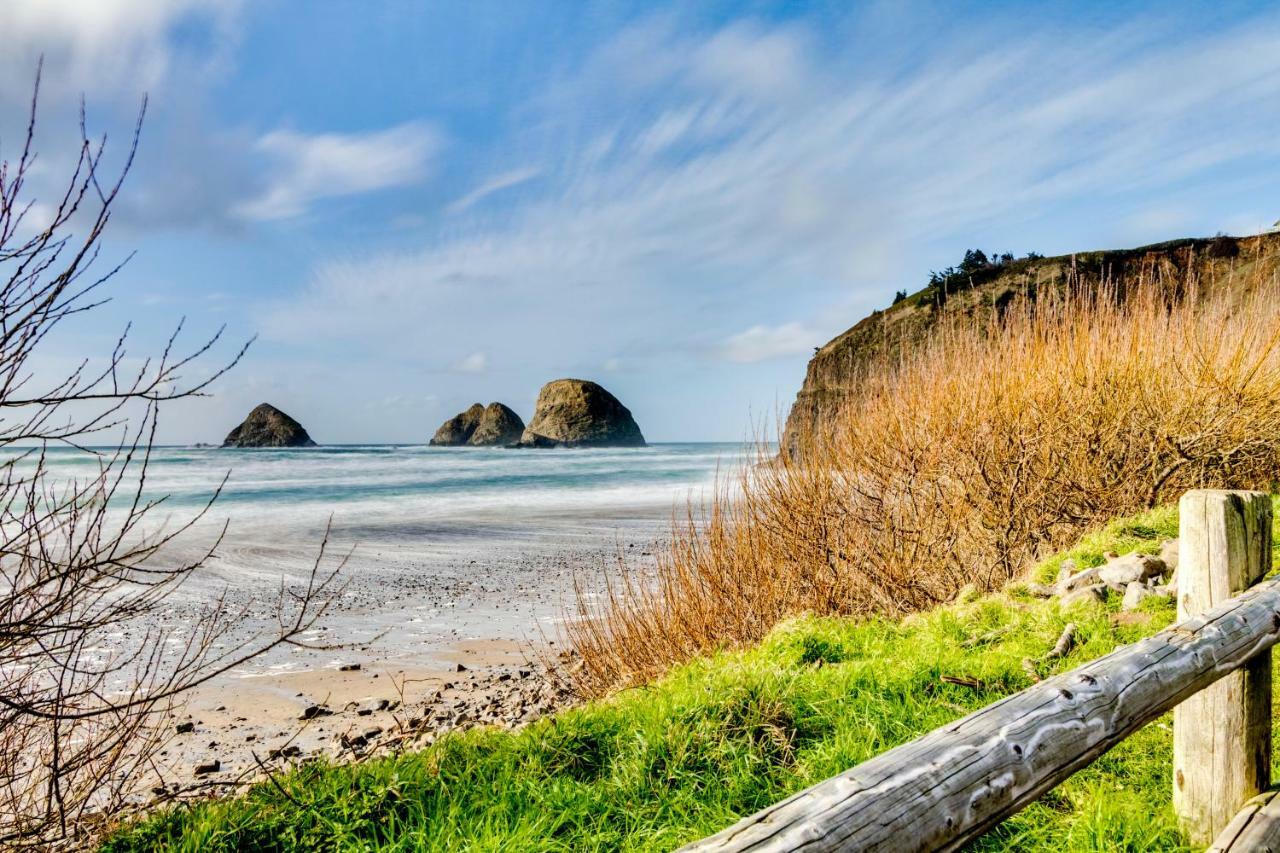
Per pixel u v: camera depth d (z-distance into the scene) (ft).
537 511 80.59
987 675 14.39
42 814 10.65
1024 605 18.74
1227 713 8.53
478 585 43.32
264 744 20.25
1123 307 29.53
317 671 27.35
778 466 26.45
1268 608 8.28
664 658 23.44
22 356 8.26
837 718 13.14
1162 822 9.33
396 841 10.53
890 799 4.34
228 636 31.32
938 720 12.92
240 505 83.82
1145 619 16.19
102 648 28.19
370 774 12.04
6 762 10.05
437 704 23.98
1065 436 26.48
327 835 10.57
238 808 11.18
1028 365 27.07
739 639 23.50
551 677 26.71
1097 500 25.90
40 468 8.92
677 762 11.87
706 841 3.78
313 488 106.32
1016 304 30.76
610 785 11.53
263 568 47.14
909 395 27.81
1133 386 25.98
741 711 13.14
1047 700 5.97
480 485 115.75
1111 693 6.38
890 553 25.13
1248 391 24.73
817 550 24.93
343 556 52.60
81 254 8.54
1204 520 8.52
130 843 10.50
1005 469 25.98
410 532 64.75
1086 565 21.29
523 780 11.65
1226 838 7.64
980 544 26.30
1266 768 8.66
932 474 25.79
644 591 26.89
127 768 17.29
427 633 33.24
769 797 11.28
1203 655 7.40
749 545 24.98
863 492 25.89
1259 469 26.16
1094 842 9.29
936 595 24.85
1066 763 5.70
